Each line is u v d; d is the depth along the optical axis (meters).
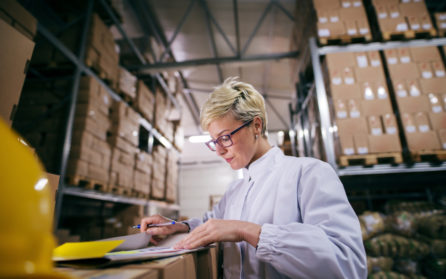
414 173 2.75
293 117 4.87
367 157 2.35
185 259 0.47
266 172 0.94
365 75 2.61
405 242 2.36
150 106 4.41
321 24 2.82
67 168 2.46
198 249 0.60
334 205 0.67
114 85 3.35
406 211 2.61
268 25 5.41
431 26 2.77
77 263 0.42
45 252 0.24
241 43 6.04
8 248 0.19
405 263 2.35
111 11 3.68
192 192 9.37
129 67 4.57
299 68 3.84
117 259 0.40
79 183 2.68
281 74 6.79
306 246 0.56
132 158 3.68
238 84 0.97
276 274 0.73
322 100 2.59
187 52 6.55
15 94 0.64
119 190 3.35
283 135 5.32
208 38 6.00
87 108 2.67
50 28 3.25
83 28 2.85
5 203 0.20
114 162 3.16
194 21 5.53
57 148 2.42
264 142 1.04
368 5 3.06
